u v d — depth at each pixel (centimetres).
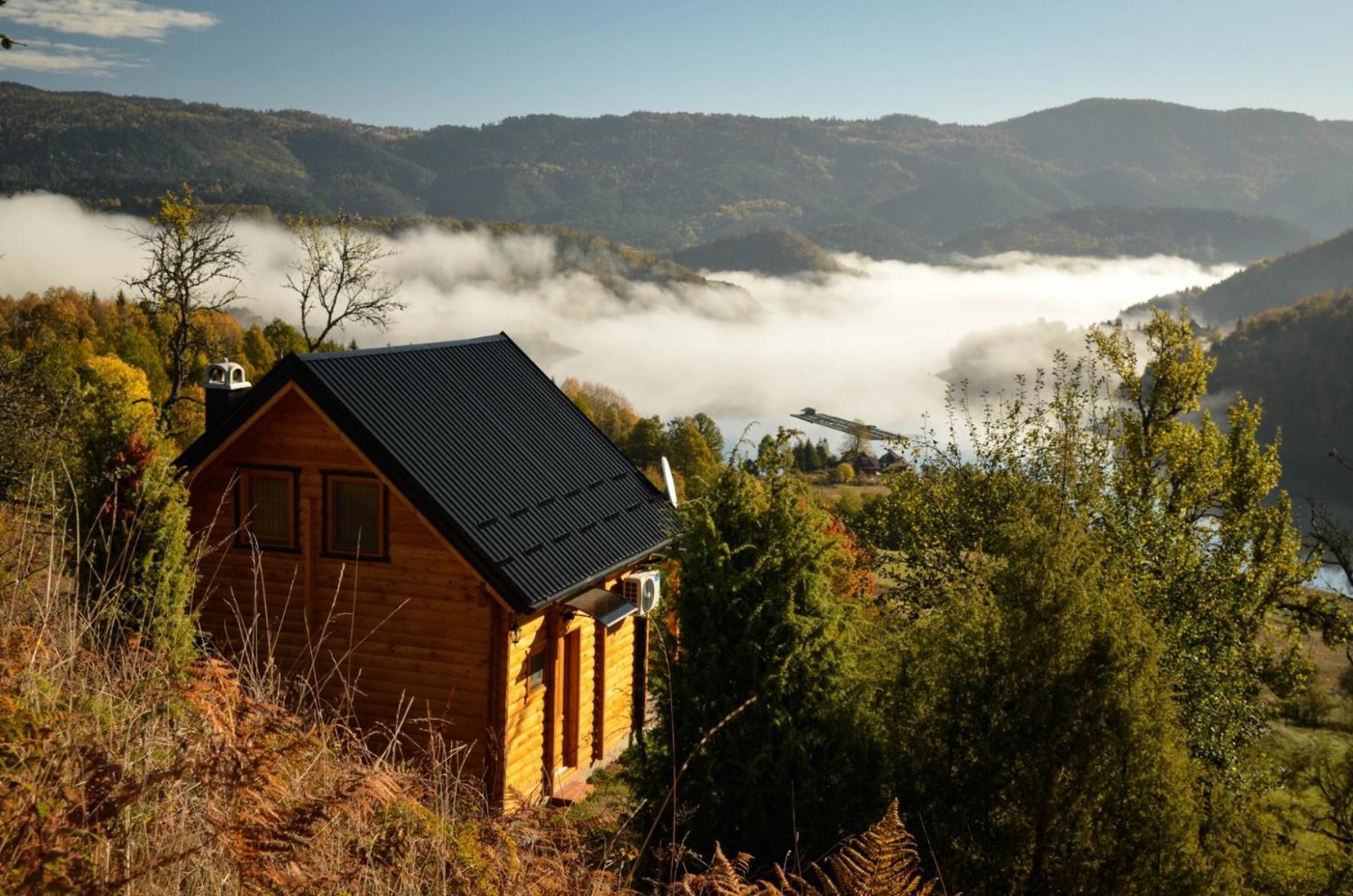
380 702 1408
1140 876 977
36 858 279
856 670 1034
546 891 432
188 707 402
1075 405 2369
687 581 1005
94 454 1030
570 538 1495
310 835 350
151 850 322
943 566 2323
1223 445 2406
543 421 1708
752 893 488
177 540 1030
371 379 1475
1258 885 1329
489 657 1368
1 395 1916
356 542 1420
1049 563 1034
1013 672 1023
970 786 1026
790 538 1000
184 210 3309
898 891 443
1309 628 2277
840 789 965
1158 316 2442
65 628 435
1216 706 1780
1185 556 1994
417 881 379
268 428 1438
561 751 1532
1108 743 987
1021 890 988
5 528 503
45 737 325
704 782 952
